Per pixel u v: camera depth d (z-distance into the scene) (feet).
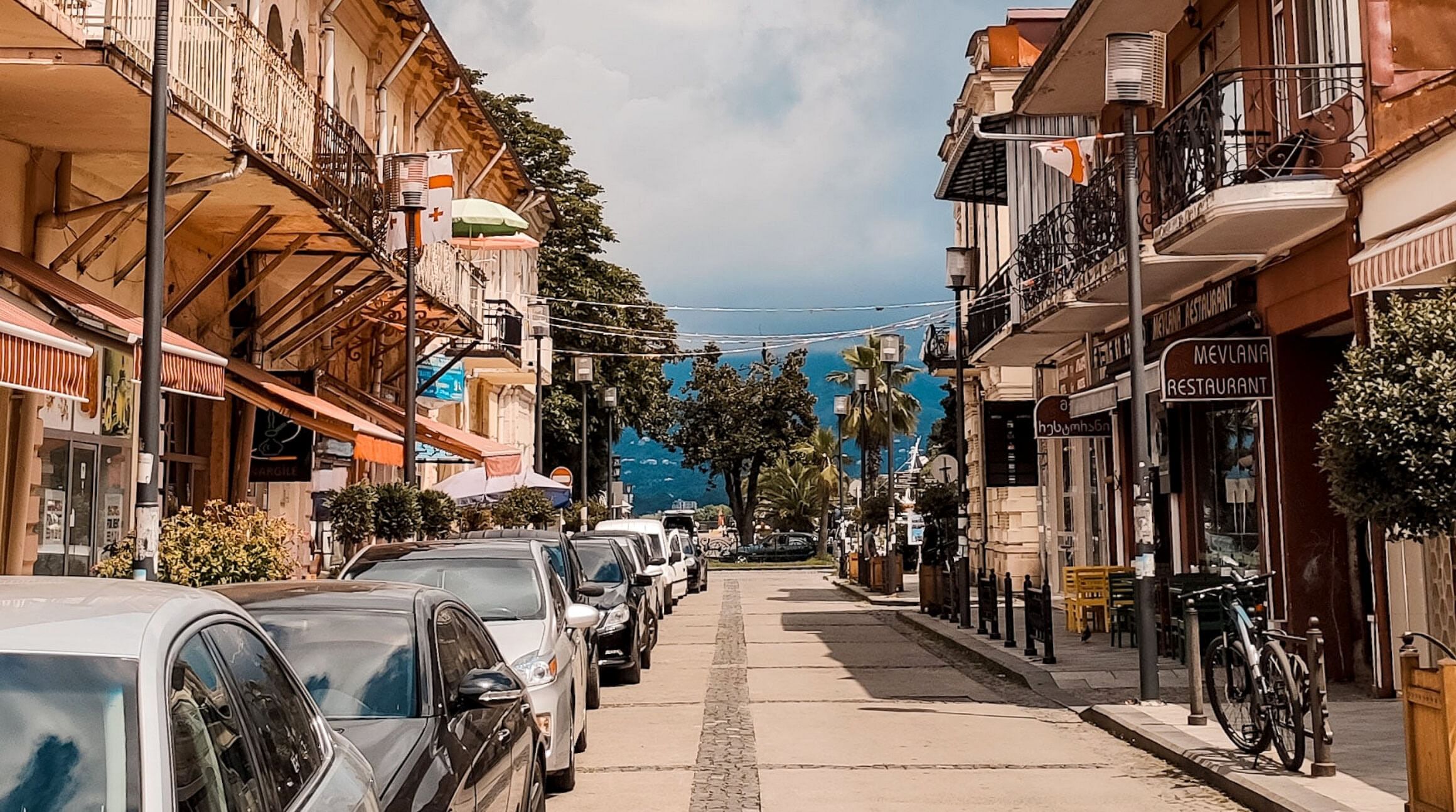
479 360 118.32
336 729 18.84
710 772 34.73
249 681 12.90
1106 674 54.44
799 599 125.08
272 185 51.01
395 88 88.84
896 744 39.24
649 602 63.87
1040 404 75.51
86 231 48.93
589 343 176.86
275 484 75.31
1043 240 70.69
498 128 110.73
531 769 24.06
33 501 46.80
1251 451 56.59
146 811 9.78
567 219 175.32
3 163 44.86
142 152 47.24
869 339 258.16
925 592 94.12
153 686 10.68
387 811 16.05
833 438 283.18
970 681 55.93
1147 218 59.31
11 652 10.79
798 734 41.29
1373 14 43.50
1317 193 43.80
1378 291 41.29
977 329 88.74
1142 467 44.62
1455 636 40.50
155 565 33.30
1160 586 61.36
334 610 21.85
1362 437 26.96
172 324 57.47
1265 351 50.72
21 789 9.91
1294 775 31.35
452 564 35.09
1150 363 54.70
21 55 37.68
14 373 27.55
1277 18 51.90
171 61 41.98
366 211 61.87
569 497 121.39
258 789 11.67
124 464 54.80
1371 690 44.60
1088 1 59.72
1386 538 40.91
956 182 91.04
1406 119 43.09
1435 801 24.80
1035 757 36.91
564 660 32.32
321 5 71.00
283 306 64.69
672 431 262.88
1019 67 116.26
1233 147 48.32
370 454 57.93
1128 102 44.34
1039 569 115.96
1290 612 49.16
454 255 84.99
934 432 261.03
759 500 288.92
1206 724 39.50
